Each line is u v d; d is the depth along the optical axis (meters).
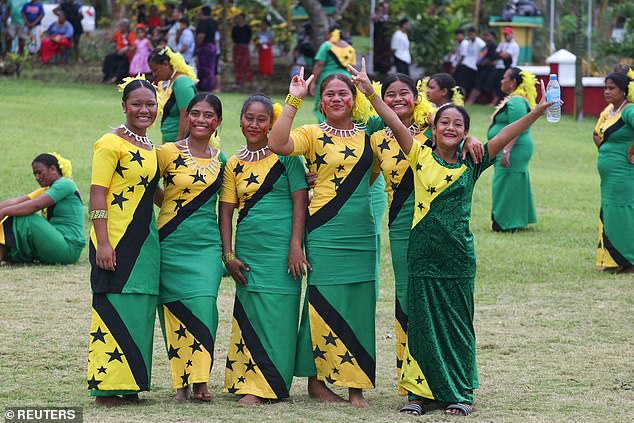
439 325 9.75
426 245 9.71
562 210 22.86
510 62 39.38
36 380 10.76
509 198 20.42
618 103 16.88
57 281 15.60
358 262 10.21
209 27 37.62
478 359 11.88
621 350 12.27
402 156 10.21
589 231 20.67
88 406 9.81
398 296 10.35
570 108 39.97
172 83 15.79
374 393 10.70
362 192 10.26
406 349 9.92
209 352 10.08
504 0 47.97
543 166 28.80
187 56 37.41
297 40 42.91
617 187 16.83
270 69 41.91
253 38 42.59
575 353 12.13
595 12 51.72
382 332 13.21
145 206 10.05
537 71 40.03
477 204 23.17
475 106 39.16
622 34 47.03
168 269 10.20
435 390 9.71
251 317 10.27
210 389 10.71
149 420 9.31
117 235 9.92
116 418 9.35
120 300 9.88
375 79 41.16
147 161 10.04
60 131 28.52
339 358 10.12
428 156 9.80
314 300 10.20
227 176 10.46
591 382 10.87
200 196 10.29
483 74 39.72
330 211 10.19
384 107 9.79
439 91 14.09
